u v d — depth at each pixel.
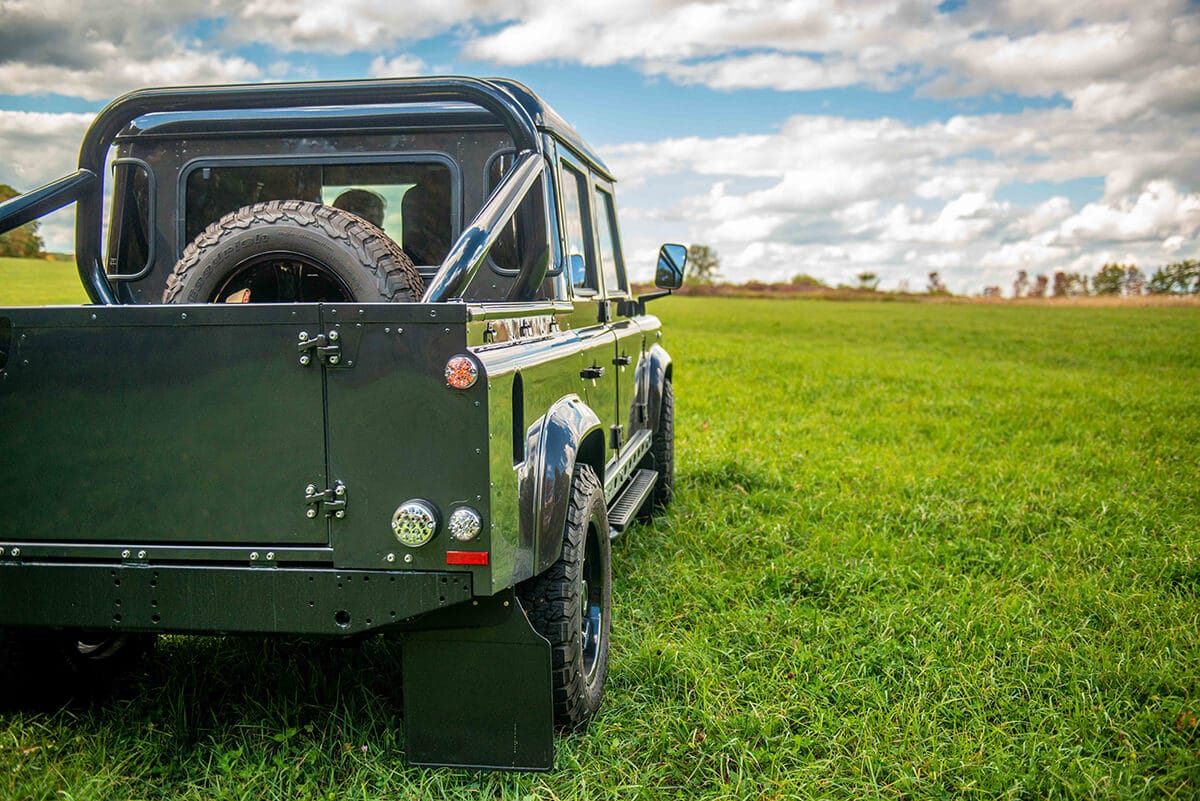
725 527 5.94
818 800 2.95
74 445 2.73
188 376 2.66
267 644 3.93
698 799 2.98
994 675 3.85
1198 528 6.13
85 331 2.68
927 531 6.08
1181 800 3.02
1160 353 26.09
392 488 2.62
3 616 2.82
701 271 120.12
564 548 3.19
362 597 2.68
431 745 2.93
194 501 2.71
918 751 3.24
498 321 2.86
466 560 2.62
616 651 4.05
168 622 2.75
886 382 16.45
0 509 2.78
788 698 3.58
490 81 3.77
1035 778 3.09
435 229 3.95
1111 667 3.88
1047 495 7.02
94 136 3.70
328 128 3.90
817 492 7.04
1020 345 29.52
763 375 17.25
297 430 2.64
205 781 3.03
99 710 3.49
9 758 3.00
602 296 4.89
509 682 2.88
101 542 2.77
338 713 3.38
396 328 2.57
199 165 3.99
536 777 2.99
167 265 4.04
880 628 4.31
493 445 2.61
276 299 3.49
